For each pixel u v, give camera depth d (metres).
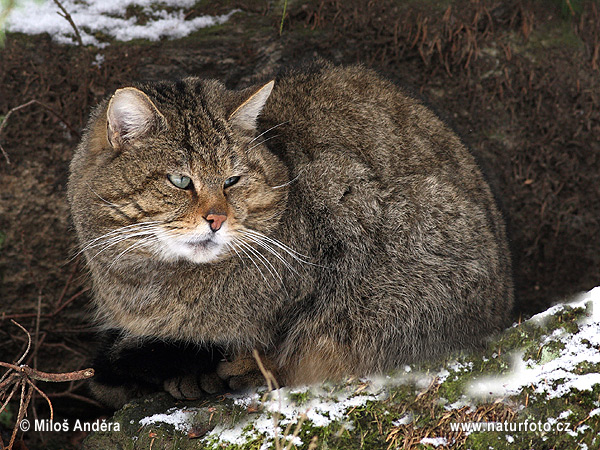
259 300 6.45
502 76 9.07
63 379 5.72
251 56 8.81
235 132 6.20
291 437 5.78
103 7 8.80
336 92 6.99
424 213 6.53
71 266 8.74
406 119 7.02
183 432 6.06
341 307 6.48
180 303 6.41
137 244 6.05
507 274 7.23
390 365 6.47
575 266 9.30
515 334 6.36
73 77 8.50
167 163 5.91
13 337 8.62
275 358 6.72
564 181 9.21
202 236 5.91
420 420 5.87
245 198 6.14
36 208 8.58
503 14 9.12
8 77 8.38
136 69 8.61
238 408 6.18
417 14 8.94
